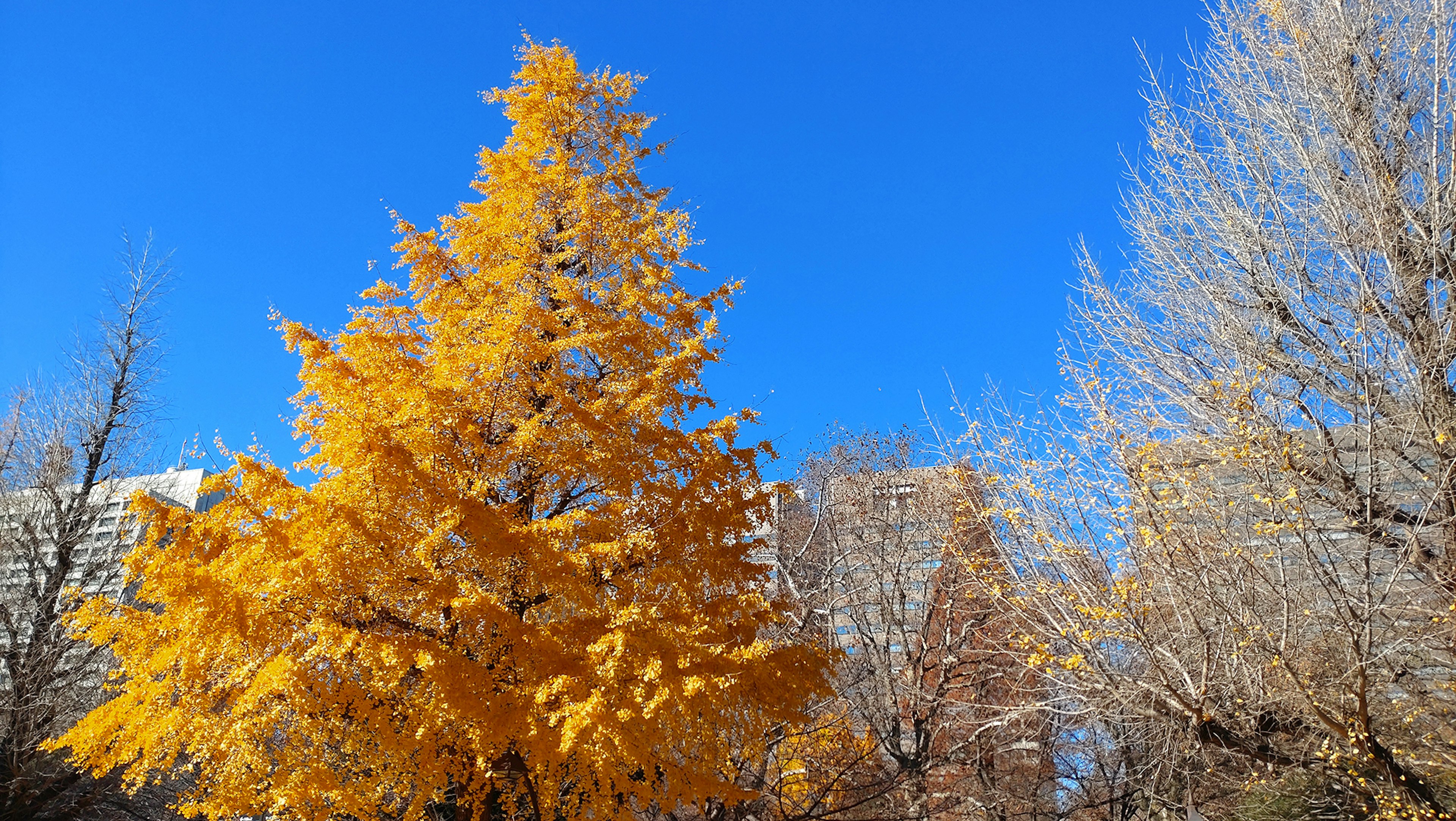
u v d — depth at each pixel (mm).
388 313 8016
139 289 18953
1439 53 9688
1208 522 8055
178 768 6930
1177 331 9969
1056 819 12719
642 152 10617
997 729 11914
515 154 9859
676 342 8547
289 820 5844
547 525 6500
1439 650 7820
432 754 5891
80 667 14312
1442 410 8055
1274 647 7332
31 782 13000
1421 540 7941
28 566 15641
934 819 13047
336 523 5902
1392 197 9180
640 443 7348
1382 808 6945
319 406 7348
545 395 7781
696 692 5730
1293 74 10859
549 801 6383
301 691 5480
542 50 10453
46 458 17094
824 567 15109
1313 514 8469
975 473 9336
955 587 12648
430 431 6816
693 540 7199
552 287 8570
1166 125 11234
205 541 6227
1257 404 8500
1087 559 7961
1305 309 9336
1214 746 9055
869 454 16172
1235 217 10102
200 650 5871
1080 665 7746
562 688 5891
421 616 6547
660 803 6699
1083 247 10477
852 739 13008
